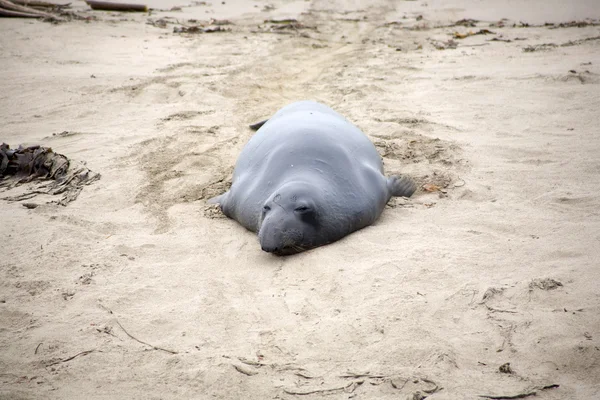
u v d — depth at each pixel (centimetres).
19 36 2061
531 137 1136
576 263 680
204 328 618
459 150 1094
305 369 548
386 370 539
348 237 788
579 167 978
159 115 1355
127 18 2450
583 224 775
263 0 2958
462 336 576
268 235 737
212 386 533
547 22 2269
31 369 566
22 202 953
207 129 1261
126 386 539
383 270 691
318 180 791
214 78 1616
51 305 668
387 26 2350
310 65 1784
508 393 500
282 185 788
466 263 698
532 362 535
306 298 656
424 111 1325
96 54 1872
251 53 1916
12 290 699
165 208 927
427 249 732
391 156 1089
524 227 785
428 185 948
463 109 1323
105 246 799
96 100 1452
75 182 1025
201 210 914
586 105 1281
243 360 563
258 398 516
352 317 614
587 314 588
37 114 1370
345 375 537
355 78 1609
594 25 2133
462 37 2069
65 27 2206
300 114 963
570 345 545
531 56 1728
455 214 841
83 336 611
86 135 1241
